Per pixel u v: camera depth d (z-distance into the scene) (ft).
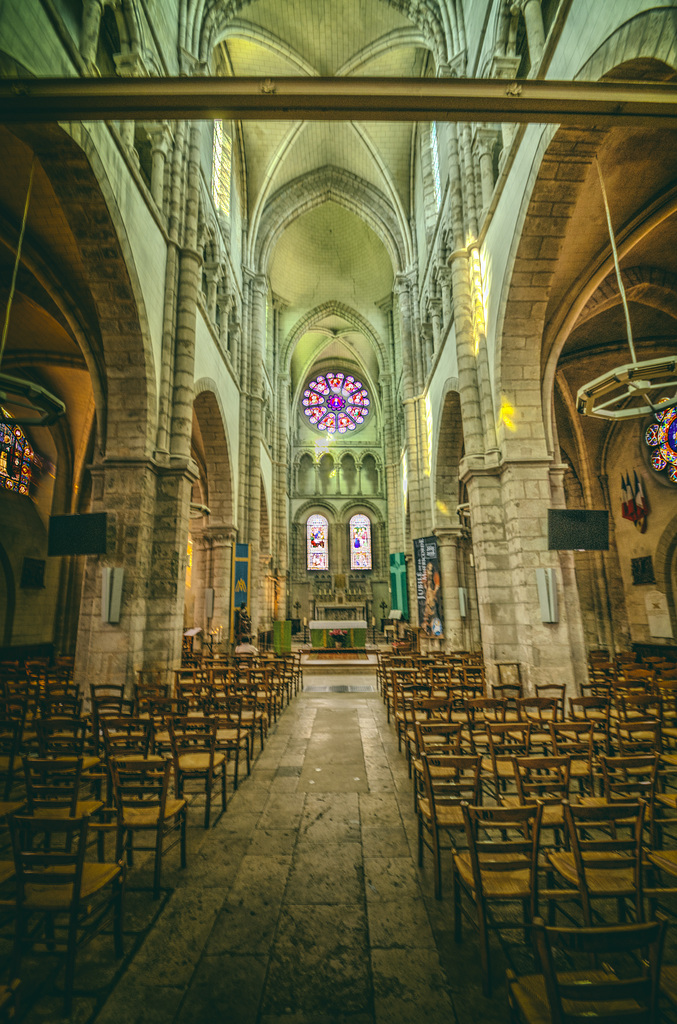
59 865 12.21
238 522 74.74
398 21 65.98
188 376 44.68
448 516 64.34
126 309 37.65
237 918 13.48
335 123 80.59
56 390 66.59
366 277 114.01
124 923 13.28
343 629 89.25
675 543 61.87
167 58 43.98
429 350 73.46
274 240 88.48
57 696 25.68
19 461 64.85
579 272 40.11
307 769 25.85
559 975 8.97
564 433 72.64
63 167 29.89
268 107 17.57
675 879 15.58
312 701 46.06
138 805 14.43
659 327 53.26
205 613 63.77
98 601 37.78
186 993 10.87
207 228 54.49
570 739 22.85
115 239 34.09
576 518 35.70
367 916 13.56
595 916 13.23
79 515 37.27
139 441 39.27
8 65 22.26
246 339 80.18
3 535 61.05
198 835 18.37
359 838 18.10
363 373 147.95
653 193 34.40
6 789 20.47
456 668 37.29
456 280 46.44
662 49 20.53
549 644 36.73
